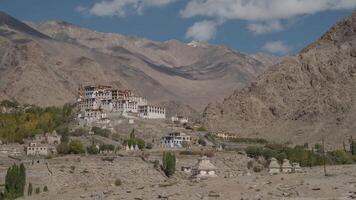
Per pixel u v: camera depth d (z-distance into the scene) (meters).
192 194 151.50
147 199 148.62
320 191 150.00
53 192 188.00
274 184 163.25
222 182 171.12
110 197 155.62
